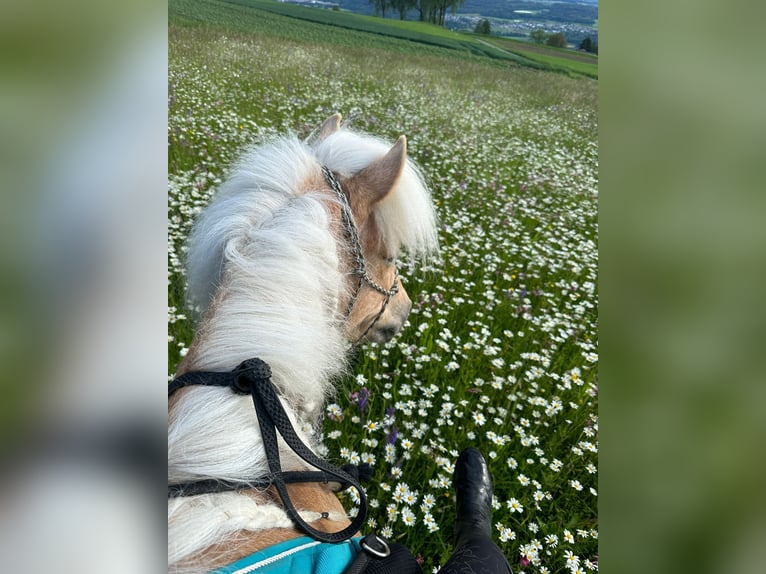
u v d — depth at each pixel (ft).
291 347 4.25
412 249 6.41
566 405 10.57
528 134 29.27
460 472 7.14
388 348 10.66
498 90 36.45
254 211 4.92
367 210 5.84
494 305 13.01
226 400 4.00
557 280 14.99
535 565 7.70
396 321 6.96
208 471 3.75
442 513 7.93
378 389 9.57
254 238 4.66
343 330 5.62
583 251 16.55
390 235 6.04
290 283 4.47
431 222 6.48
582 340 12.62
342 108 26.13
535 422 9.92
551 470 8.96
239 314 4.31
